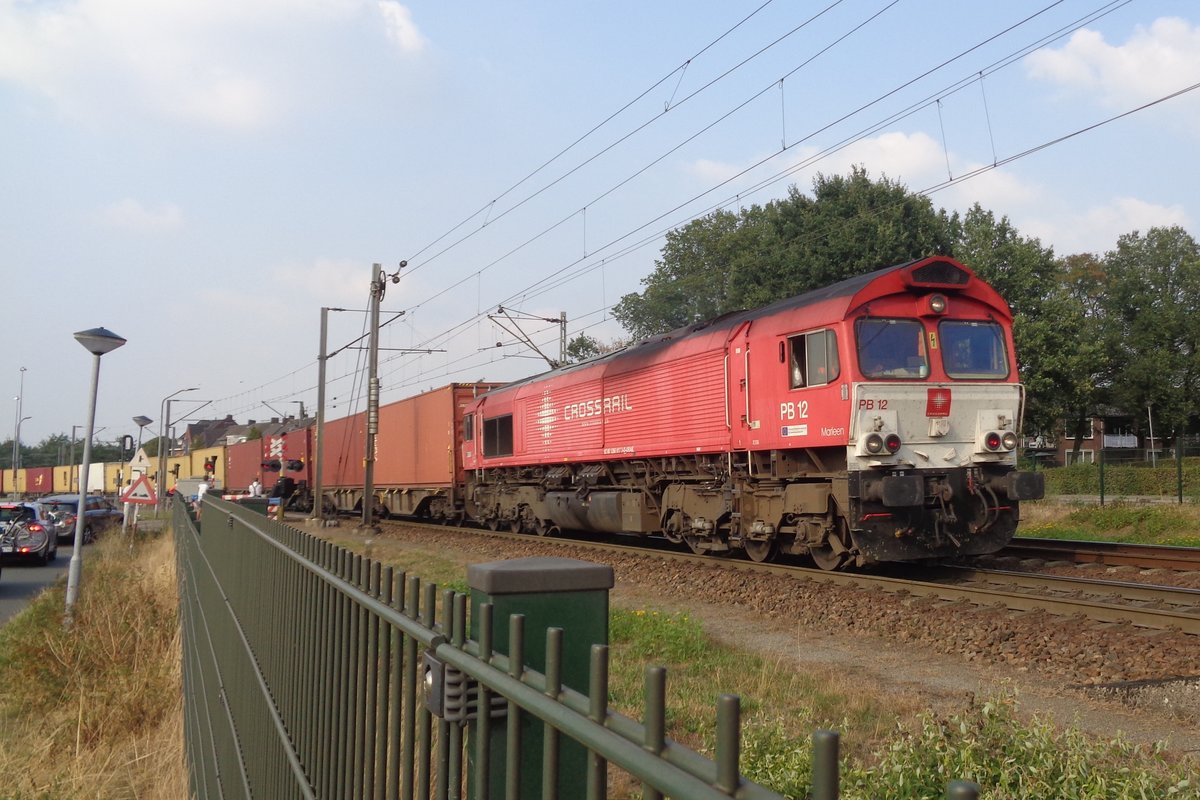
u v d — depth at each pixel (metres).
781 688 6.66
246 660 4.63
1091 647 7.46
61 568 22.73
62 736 7.43
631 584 12.71
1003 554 14.23
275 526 4.41
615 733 1.36
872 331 11.44
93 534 31.03
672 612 9.99
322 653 3.08
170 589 13.43
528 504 21.22
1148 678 6.70
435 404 26.78
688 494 14.70
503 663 1.77
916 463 11.40
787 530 12.59
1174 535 17.42
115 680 8.42
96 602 11.16
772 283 35.09
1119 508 19.47
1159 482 26.75
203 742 6.18
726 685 6.86
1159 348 55.69
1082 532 18.84
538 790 1.99
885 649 8.14
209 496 9.23
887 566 13.37
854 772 4.39
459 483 25.58
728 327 13.73
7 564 23.56
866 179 35.34
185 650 9.01
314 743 3.14
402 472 29.50
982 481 11.59
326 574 2.97
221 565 6.89
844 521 11.69
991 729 4.40
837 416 11.35
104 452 112.50
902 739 4.57
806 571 11.66
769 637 8.81
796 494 12.12
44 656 9.20
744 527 13.23
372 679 2.49
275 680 3.96
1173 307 56.78
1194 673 6.71
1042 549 13.72
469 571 2.22
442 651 1.97
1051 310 40.06
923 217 34.72
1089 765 4.12
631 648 8.12
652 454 15.27
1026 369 39.72
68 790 6.28
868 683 6.84
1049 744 4.29
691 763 1.21
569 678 2.09
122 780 6.76
